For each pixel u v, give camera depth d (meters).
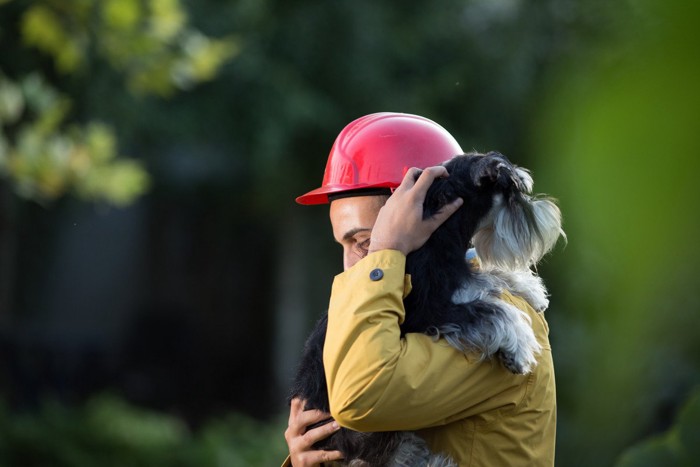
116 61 10.13
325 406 3.41
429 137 3.42
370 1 15.98
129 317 23.61
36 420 14.70
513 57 14.48
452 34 16.14
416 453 3.13
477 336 2.89
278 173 17.12
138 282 23.95
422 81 16.33
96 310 23.17
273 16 15.88
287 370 19.25
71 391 19.84
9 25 13.23
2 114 9.22
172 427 16.06
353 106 16.11
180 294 23.62
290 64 15.95
